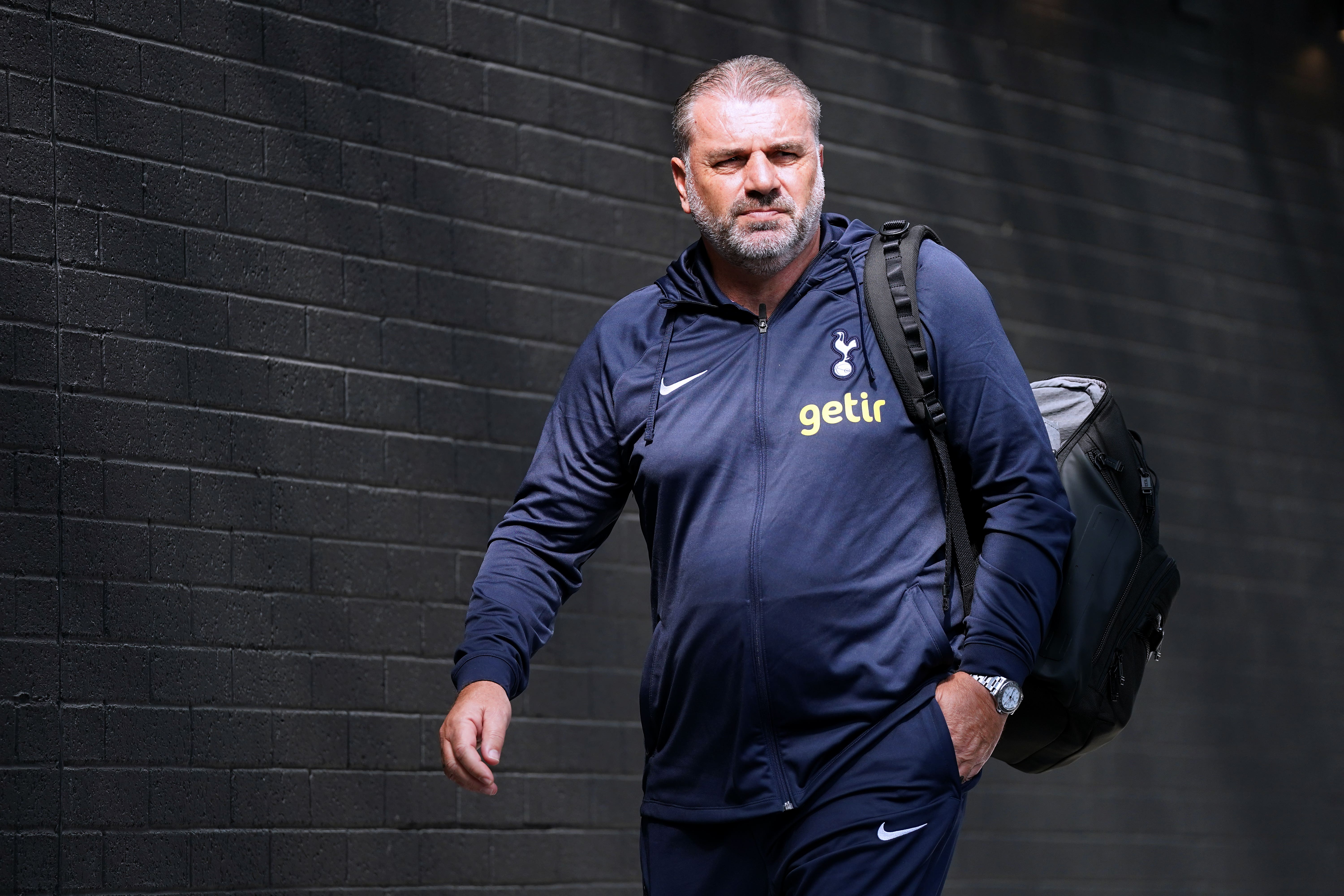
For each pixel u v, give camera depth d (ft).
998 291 66.44
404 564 49.65
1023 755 29.45
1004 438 26.58
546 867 51.70
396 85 51.26
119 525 43.29
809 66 62.08
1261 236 75.66
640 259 57.06
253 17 47.96
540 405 53.83
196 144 46.24
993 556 26.00
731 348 28.12
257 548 46.16
